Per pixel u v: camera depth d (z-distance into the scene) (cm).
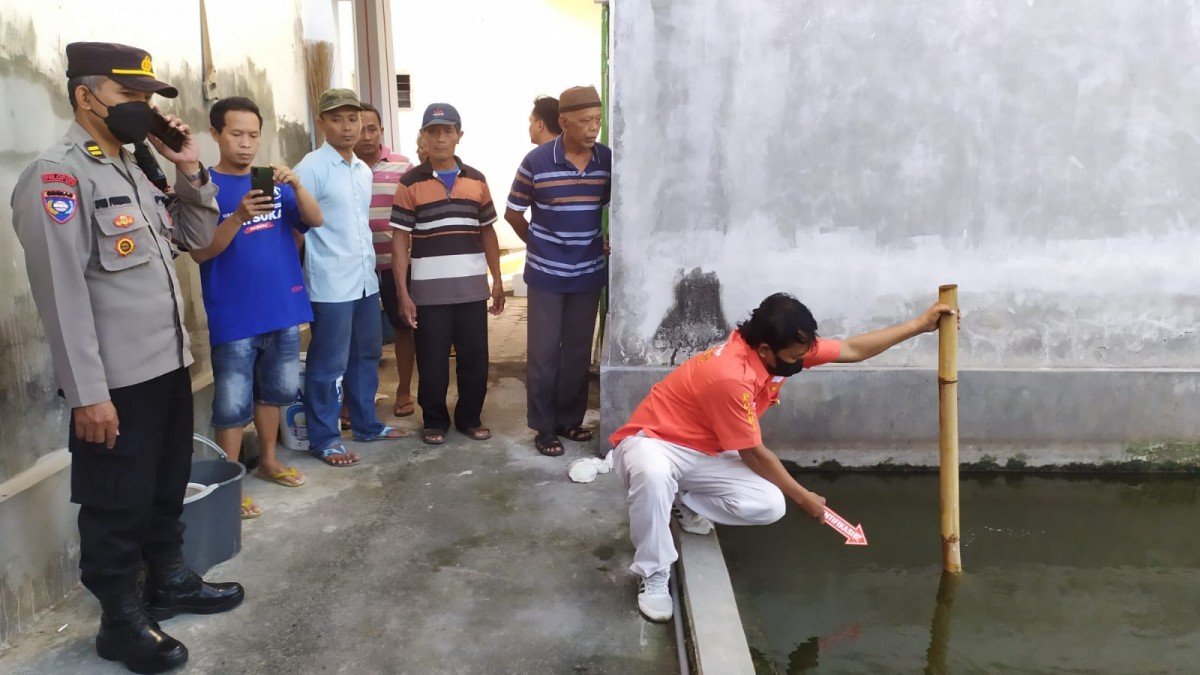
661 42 378
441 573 303
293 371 368
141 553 257
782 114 386
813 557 339
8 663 248
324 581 296
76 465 237
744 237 396
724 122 386
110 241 230
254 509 344
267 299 343
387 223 470
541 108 471
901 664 274
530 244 410
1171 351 411
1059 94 389
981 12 380
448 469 396
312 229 383
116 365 233
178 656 246
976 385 407
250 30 457
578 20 1178
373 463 404
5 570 255
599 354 593
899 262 401
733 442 274
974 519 371
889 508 380
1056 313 407
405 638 264
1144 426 412
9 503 256
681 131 386
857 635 289
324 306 385
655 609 275
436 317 418
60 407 287
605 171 405
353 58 726
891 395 407
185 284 384
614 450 303
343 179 385
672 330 404
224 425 346
